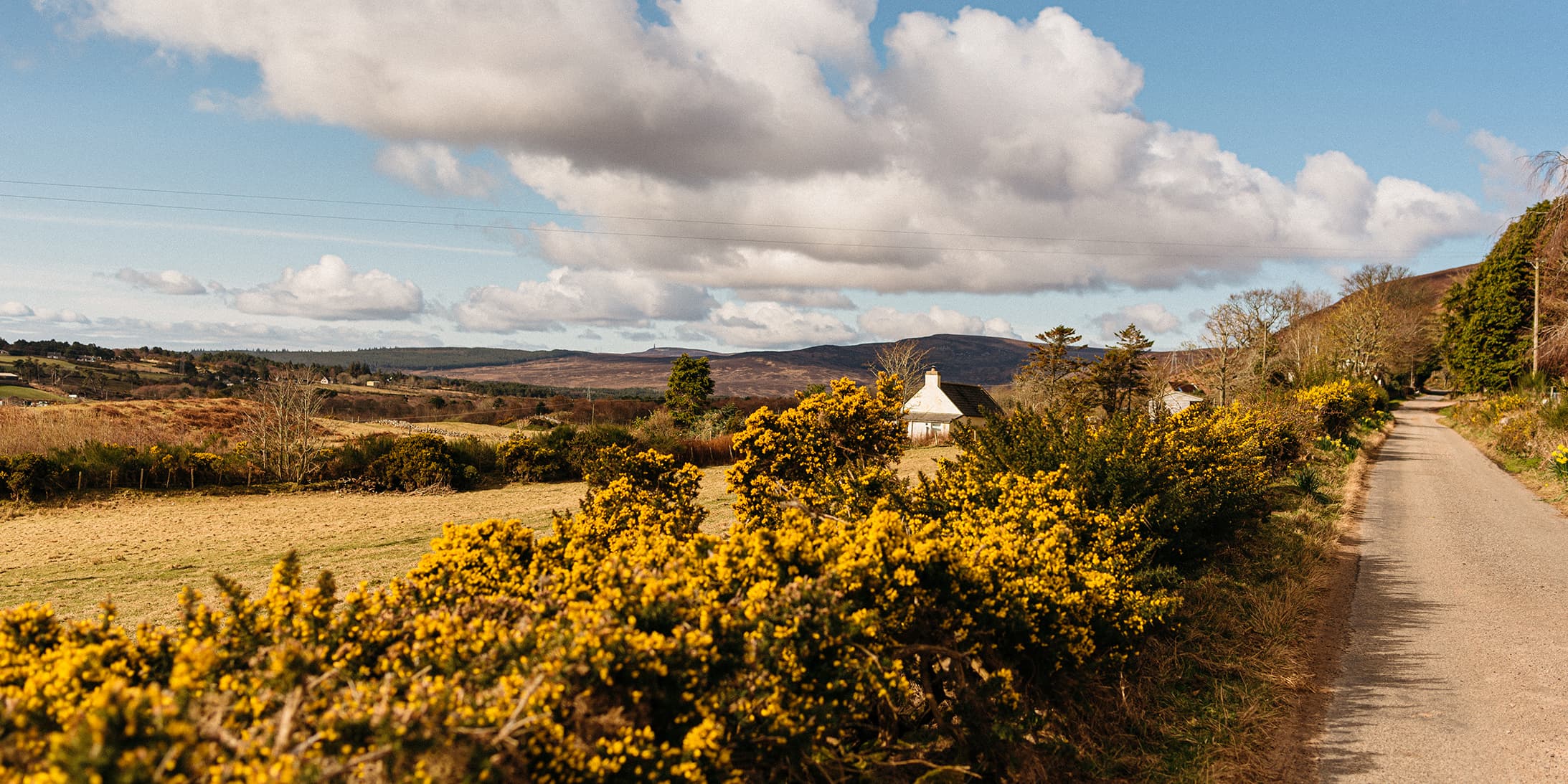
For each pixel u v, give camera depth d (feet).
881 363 161.07
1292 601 24.67
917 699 14.65
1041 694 14.99
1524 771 14.40
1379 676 19.45
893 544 13.48
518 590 13.37
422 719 7.07
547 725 7.68
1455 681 18.97
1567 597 26.50
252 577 41.45
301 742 7.00
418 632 9.68
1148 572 22.11
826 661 10.91
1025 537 18.15
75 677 8.13
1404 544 35.99
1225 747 15.33
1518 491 54.54
